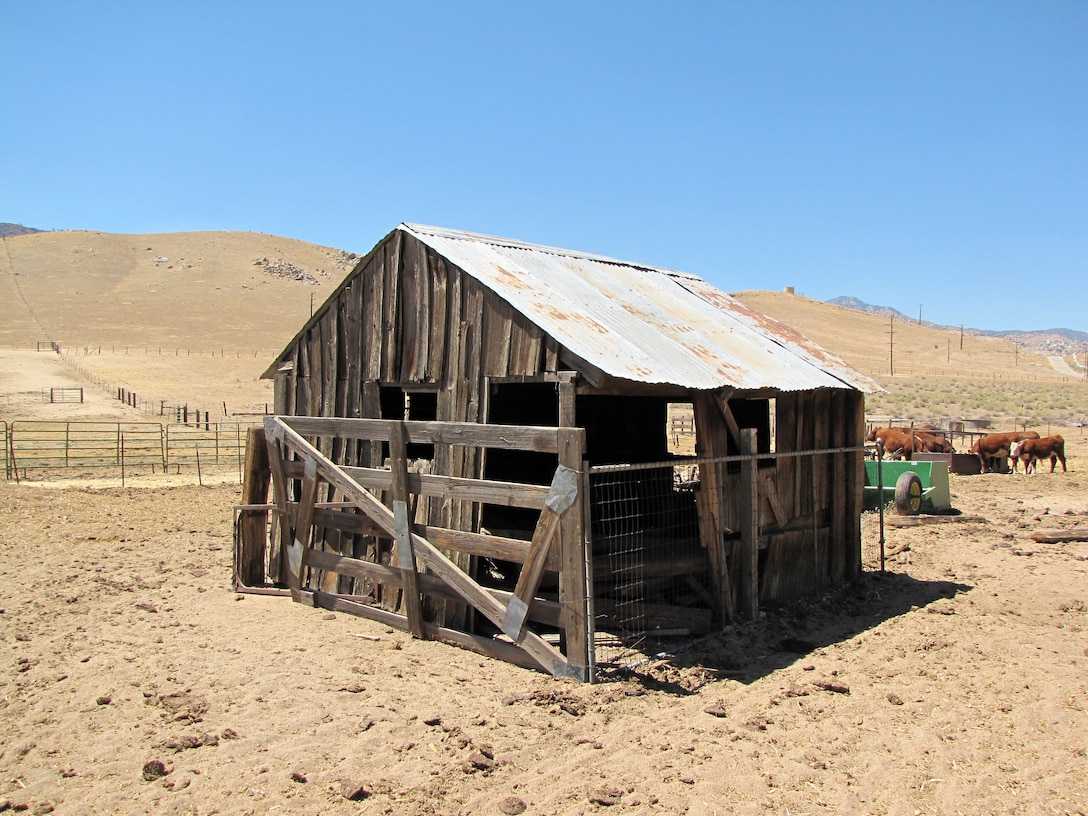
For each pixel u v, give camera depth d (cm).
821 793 533
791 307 14162
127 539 1395
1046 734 637
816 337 11969
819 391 1084
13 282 12362
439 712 648
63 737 602
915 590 1120
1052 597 1074
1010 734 636
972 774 566
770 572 1002
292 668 749
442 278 885
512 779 543
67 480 2234
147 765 546
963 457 2538
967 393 6469
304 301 12862
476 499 784
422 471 906
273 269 15000
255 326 10412
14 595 1004
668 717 653
